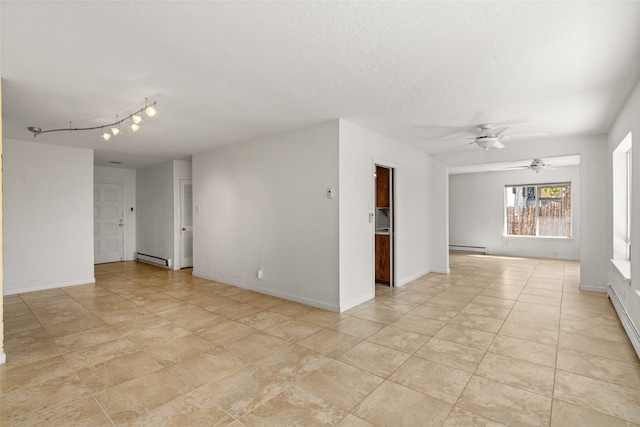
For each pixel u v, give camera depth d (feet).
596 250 16.17
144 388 7.64
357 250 14.21
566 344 9.96
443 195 21.18
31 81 9.29
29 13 6.07
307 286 14.33
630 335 10.11
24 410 6.80
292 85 9.71
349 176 13.73
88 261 18.89
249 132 15.24
